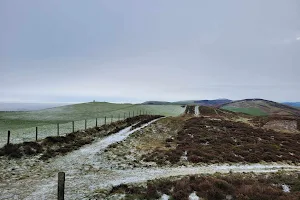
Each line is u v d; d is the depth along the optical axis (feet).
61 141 100.73
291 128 227.40
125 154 93.61
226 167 85.71
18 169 65.72
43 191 51.19
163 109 411.13
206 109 417.69
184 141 131.75
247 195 50.44
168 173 72.13
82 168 71.72
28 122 177.37
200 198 49.39
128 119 208.23
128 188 54.85
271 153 111.34
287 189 58.75
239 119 278.67
